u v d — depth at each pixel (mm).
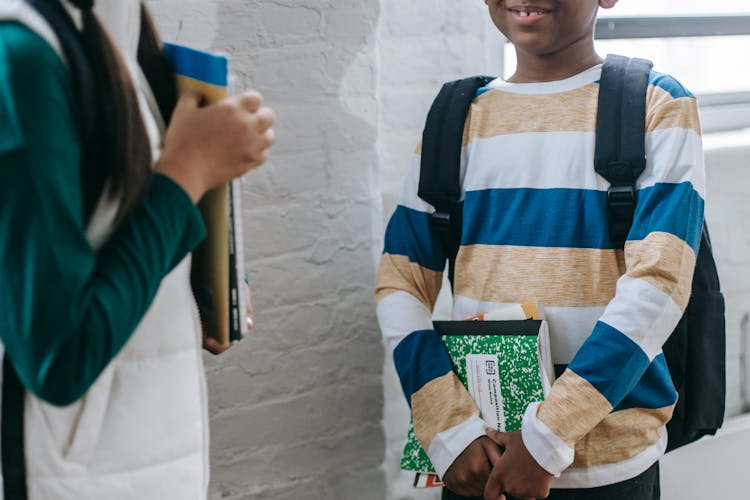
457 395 1176
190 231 725
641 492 1186
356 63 1400
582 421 1074
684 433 1278
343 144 1413
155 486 782
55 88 643
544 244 1170
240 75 1310
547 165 1185
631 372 1080
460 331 1206
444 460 1160
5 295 640
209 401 1363
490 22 1541
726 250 1691
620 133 1139
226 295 825
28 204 627
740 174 1684
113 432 756
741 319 1729
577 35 1196
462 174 1255
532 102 1219
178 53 792
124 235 689
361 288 1471
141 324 761
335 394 1473
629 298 1089
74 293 642
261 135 764
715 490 1725
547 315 1160
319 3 1351
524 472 1088
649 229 1109
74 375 660
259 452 1419
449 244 1279
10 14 641
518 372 1144
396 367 1241
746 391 1759
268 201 1360
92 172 692
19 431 725
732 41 1920
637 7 1820
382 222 1488
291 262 1396
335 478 1496
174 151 727
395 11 1441
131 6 765
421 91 1490
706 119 1820
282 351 1411
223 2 1275
